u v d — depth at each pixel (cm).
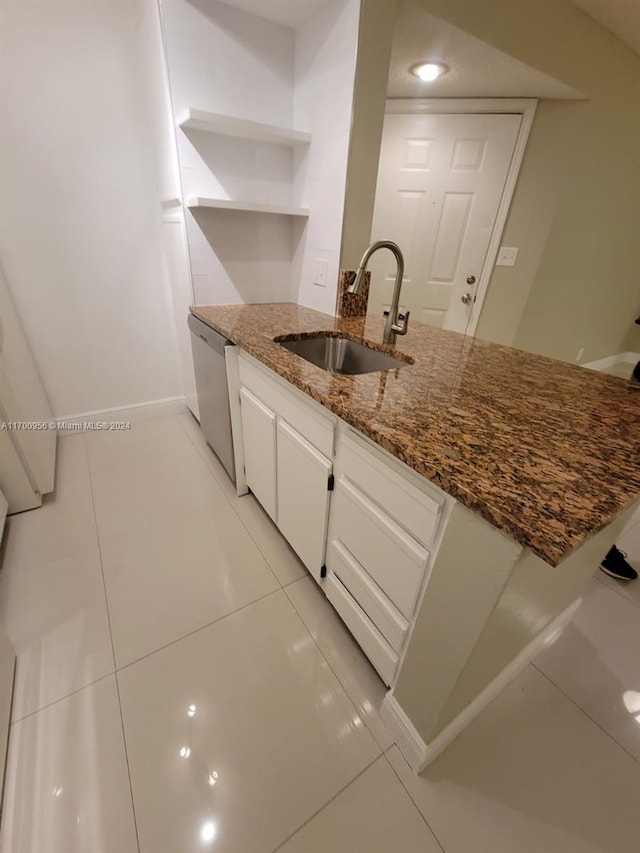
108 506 174
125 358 228
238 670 112
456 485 56
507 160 229
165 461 209
